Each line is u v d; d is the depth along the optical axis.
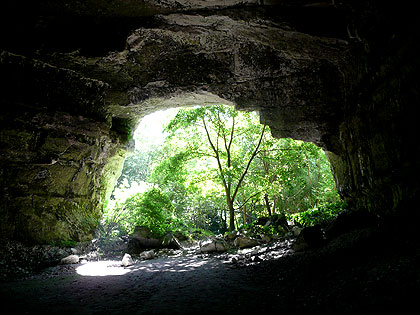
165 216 14.29
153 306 4.20
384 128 5.99
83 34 8.15
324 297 3.88
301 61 9.09
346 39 6.93
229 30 8.27
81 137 9.71
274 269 6.26
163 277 6.47
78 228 10.30
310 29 6.98
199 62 9.90
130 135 13.92
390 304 3.11
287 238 11.41
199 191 17.11
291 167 17.83
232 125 16.38
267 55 9.38
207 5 7.15
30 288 5.41
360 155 7.68
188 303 4.30
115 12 7.57
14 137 7.61
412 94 4.87
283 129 10.80
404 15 4.61
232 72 10.04
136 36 8.41
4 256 7.26
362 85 7.13
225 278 5.96
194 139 17.08
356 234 7.19
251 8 7.07
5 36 7.58
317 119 10.14
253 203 24.91
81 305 4.31
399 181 5.70
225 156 17.23
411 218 5.33
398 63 5.18
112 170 13.66
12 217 7.86
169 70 10.04
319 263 5.86
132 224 13.50
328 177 21.41
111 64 9.20
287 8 6.91
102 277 6.59
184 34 8.56
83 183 10.70
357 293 3.70
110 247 11.73
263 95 10.39
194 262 8.55
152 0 7.05
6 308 4.08
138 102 11.08
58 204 9.52
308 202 23.59
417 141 4.81
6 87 7.33
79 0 7.06
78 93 9.34
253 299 4.30
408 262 4.02
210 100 11.95
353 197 9.40
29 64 7.60
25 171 8.16
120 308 4.14
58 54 8.35
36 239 8.52
